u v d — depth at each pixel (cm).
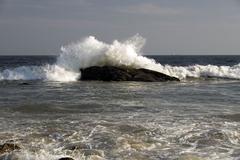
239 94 1942
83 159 768
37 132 1012
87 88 2183
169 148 875
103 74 2736
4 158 759
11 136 962
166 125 1109
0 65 5244
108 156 807
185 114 1305
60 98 1711
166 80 2764
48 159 749
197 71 3244
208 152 845
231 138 966
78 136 972
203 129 1056
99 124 1114
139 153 831
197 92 2023
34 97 1741
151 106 1493
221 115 1288
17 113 1312
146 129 1052
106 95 1845
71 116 1259
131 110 1391
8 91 2008
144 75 2727
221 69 3306
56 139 944
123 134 995
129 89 2141
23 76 2888
